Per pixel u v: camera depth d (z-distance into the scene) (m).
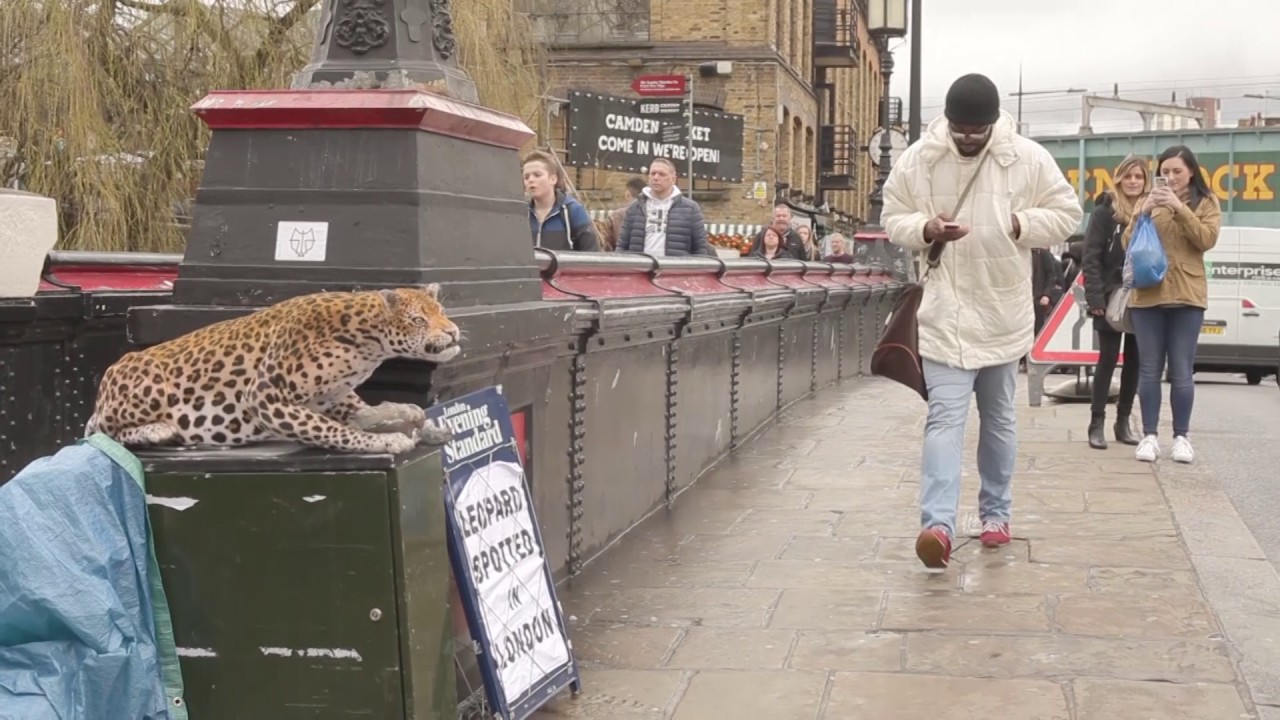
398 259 3.78
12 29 11.39
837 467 8.73
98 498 3.25
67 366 4.82
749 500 7.62
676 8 29.03
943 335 5.89
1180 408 8.62
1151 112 52.16
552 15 29.25
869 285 16.16
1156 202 8.17
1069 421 10.87
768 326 10.77
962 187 5.88
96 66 11.68
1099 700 4.27
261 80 12.29
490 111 4.33
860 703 4.30
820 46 37.62
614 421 6.45
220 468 3.30
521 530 4.14
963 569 5.94
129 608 3.28
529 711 3.93
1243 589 5.54
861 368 16.09
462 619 4.09
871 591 5.61
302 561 3.31
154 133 11.91
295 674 3.35
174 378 3.38
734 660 4.74
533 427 5.06
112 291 5.03
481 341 3.98
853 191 50.03
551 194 8.45
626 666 4.68
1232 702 4.23
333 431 3.28
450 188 4.01
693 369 8.14
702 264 8.91
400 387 3.77
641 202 10.16
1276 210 26.80
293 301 3.43
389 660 3.32
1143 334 8.59
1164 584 5.61
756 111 29.02
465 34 14.16
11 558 3.11
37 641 3.17
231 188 3.90
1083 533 6.56
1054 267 15.67
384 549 3.29
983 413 6.25
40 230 4.41
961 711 4.20
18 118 11.26
